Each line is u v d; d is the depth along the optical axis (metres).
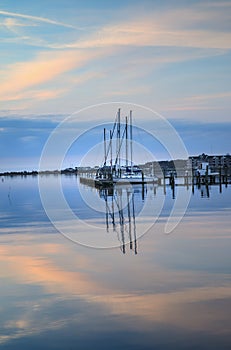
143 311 11.59
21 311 11.75
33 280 14.58
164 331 10.37
